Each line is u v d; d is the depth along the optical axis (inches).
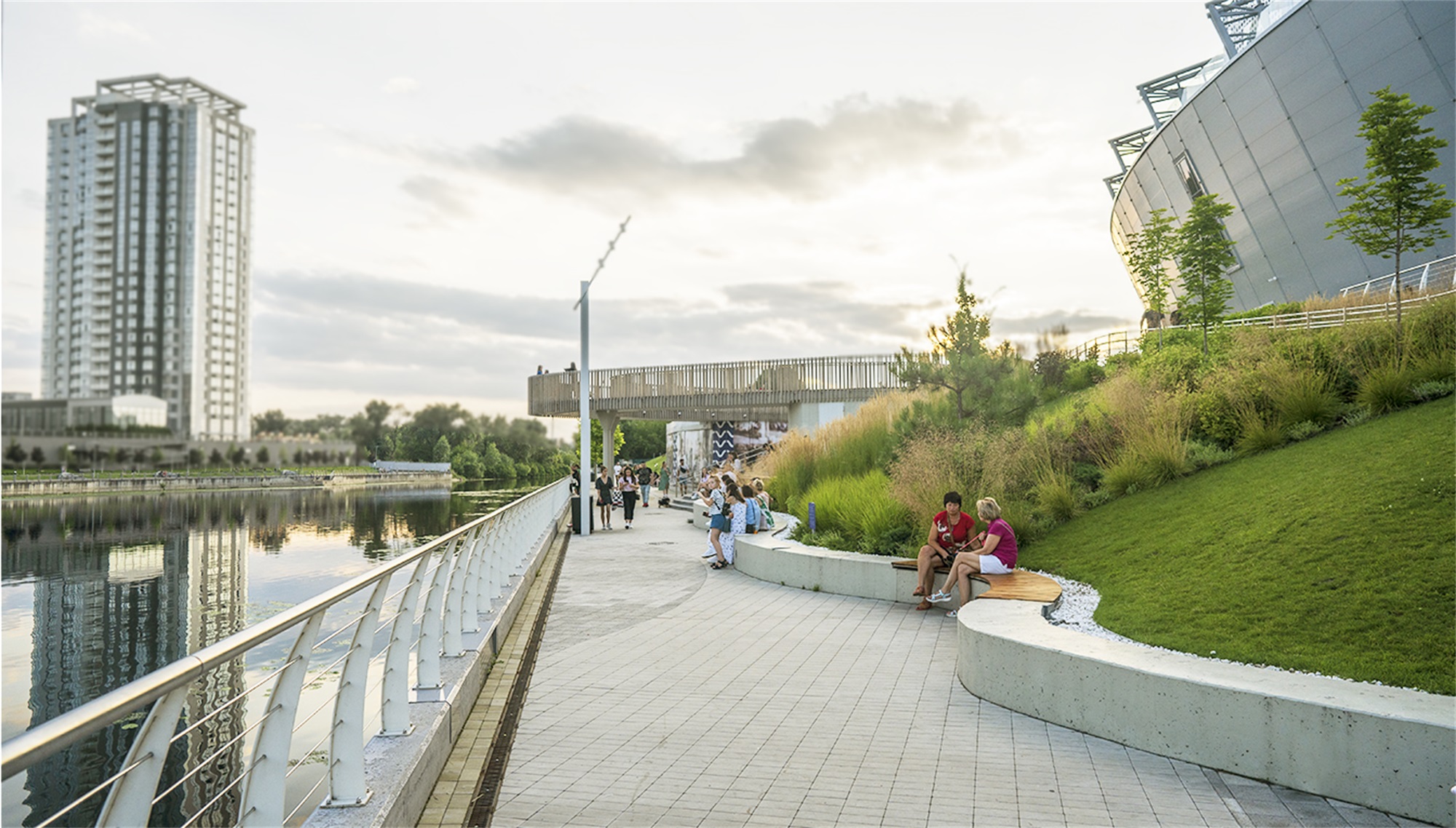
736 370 1326.3
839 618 403.5
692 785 192.5
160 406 6653.5
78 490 3016.7
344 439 6205.7
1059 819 174.1
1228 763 201.0
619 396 1440.7
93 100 7273.6
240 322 7608.3
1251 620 277.0
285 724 125.5
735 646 343.3
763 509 666.2
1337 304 760.3
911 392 828.0
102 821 82.1
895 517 519.5
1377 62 1123.9
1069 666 237.5
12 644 649.0
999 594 337.4
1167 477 493.4
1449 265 875.4
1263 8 1449.3
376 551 1237.1
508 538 426.9
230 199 7480.3
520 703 260.7
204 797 269.3
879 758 211.5
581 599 463.5
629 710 253.0
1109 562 397.7
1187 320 1096.8
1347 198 1239.5
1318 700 188.4
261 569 1043.3
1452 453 357.4
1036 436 589.6
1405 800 174.4
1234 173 1450.5
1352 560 297.7
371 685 343.6
